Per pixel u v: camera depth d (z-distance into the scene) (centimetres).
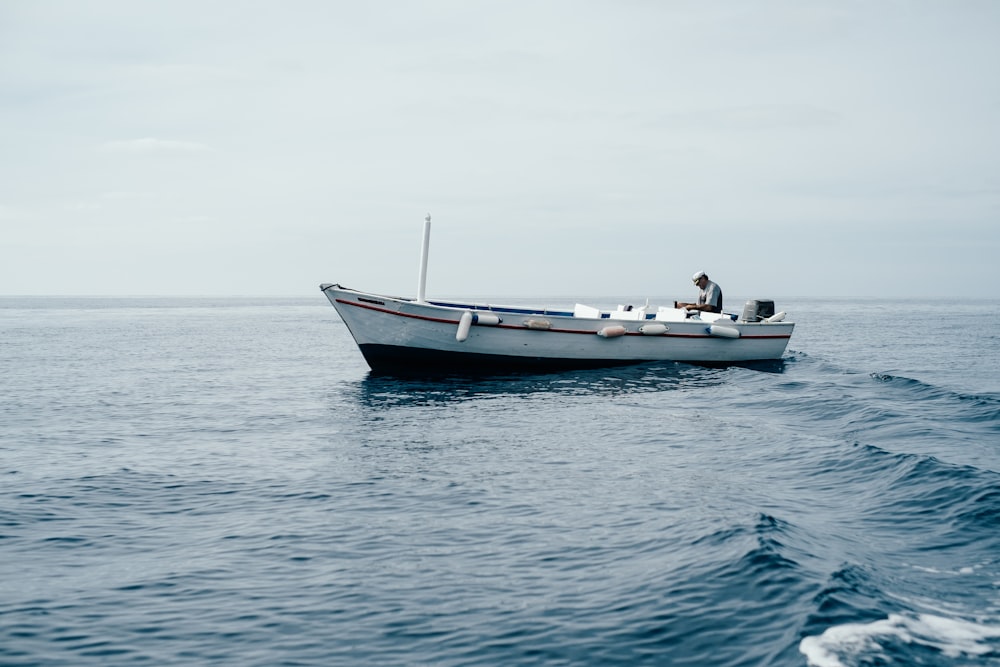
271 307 14712
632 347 2041
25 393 2008
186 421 1533
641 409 1545
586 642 507
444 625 539
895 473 940
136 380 2328
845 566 616
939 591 582
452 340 1914
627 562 650
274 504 877
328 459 1125
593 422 1399
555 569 643
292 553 700
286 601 587
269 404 1769
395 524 786
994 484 851
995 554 665
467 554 688
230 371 2597
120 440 1320
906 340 4219
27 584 629
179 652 505
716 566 621
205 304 18662
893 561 651
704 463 1047
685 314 2145
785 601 550
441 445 1210
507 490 915
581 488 916
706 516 767
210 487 963
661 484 928
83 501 899
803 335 4781
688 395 1734
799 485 922
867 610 534
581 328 1970
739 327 2134
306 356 3266
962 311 11725
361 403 1702
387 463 1084
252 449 1220
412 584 617
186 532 773
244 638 525
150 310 11975
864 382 1941
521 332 1930
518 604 571
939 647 488
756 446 1152
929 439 1198
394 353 1964
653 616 541
